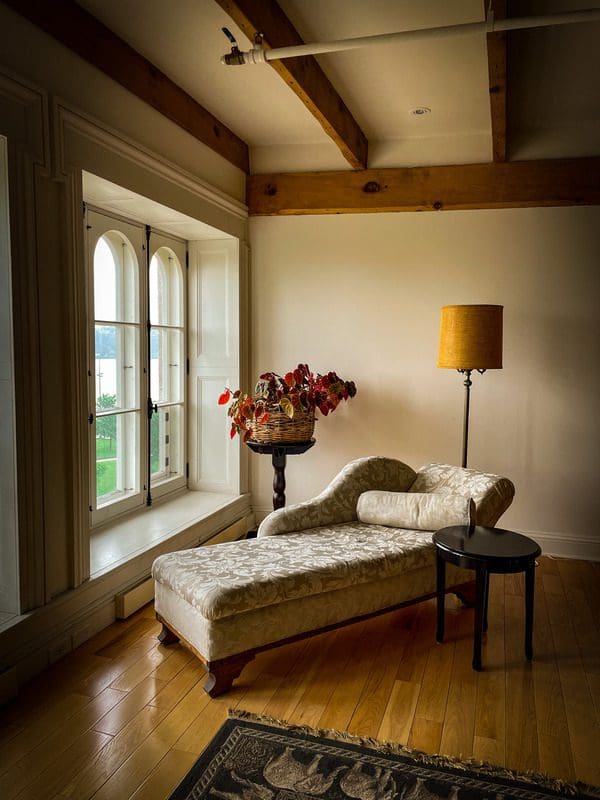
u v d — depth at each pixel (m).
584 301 3.88
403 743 2.04
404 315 4.18
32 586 2.44
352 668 2.55
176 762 1.94
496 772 1.90
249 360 4.47
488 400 4.07
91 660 2.58
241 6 2.21
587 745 2.05
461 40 2.79
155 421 4.16
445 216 4.07
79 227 2.64
